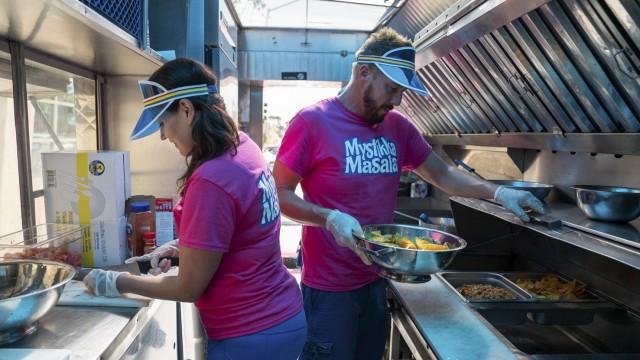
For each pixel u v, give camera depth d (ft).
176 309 5.62
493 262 7.89
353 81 5.35
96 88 7.30
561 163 7.45
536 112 6.89
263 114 14.96
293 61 13.48
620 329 5.35
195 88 3.59
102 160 5.16
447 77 8.45
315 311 5.57
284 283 4.21
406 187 13.17
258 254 3.86
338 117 5.38
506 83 6.95
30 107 5.48
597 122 5.89
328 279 5.46
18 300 3.16
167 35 8.25
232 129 3.79
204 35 8.82
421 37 8.32
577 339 5.85
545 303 5.62
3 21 4.01
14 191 5.21
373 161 5.48
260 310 3.90
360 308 5.64
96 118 7.37
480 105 8.30
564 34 5.22
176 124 3.68
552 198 7.61
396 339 6.27
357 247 4.65
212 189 3.42
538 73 6.14
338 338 5.48
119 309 4.05
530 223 5.85
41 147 5.76
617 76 5.02
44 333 3.54
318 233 5.46
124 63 6.35
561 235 5.31
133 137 3.58
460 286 6.43
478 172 10.36
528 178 8.37
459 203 7.46
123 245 5.47
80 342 3.42
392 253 4.31
